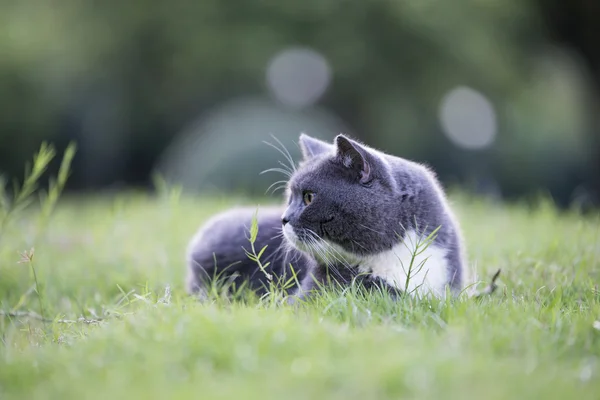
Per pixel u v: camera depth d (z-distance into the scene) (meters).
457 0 28.17
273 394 4.23
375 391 4.26
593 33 20.58
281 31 28.69
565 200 30.81
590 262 8.22
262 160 21.17
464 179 32.25
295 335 4.96
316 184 7.20
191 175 22.11
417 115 31.59
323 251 7.23
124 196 19.36
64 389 4.52
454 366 4.48
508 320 5.46
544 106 33.69
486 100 33.97
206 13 28.81
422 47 28.92
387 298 6.09
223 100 34.50
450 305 5.82
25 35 32.25
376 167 7.04
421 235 6.95
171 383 4.50
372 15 28.14
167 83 33.12
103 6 30.31
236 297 7.59
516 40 28.33
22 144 32.22
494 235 10.27
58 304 8.57
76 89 33.19
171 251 10.19
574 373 4.59
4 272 9.33
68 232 12.23
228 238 8.39
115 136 34.19
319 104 32.09
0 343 6.40
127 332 5.41
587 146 27.16
